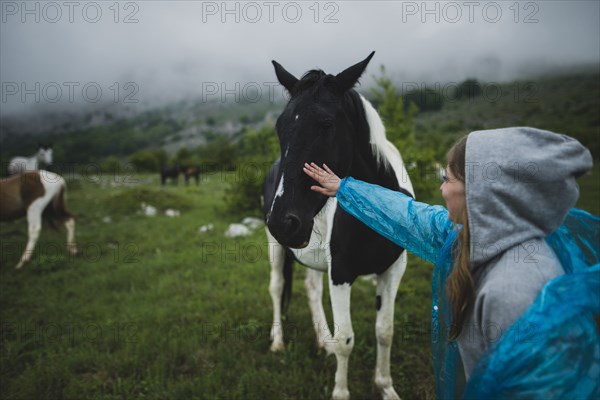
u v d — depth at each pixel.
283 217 1.66
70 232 6.39
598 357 0.84
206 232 7.16
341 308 2.34
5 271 5.57
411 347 3.04
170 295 4.38
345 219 2.17
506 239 0.91
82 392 2.74
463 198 1.03
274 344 3.21
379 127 2.12
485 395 0.85
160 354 3.07
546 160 0.88
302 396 2.57
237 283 4.60
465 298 0.99
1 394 2.76
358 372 2.81
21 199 6.08
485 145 0.95
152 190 10.87
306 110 1.76
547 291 0.84
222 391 2.62
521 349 0.81
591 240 1.09
